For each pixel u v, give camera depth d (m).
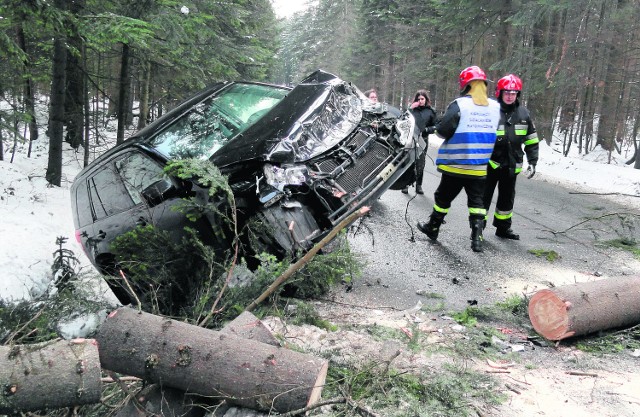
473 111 5.42
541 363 3.30
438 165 5.79
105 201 5.68
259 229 4.29
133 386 3.00
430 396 2.85
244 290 4.02
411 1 25.33
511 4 16.95
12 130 8.01
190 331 2.85
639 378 3.07
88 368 2.55
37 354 2.52
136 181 5.30
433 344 3.48
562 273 5.06
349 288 4.83
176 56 9.90
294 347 3.33
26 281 5.43
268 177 4.34
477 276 5.04
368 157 5.00
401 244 6.06
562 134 25.30
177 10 9.06
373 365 2.99
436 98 26.02
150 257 4.61
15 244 6.02
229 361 2.68
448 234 6.40
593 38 17.19
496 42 20.34
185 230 4.65
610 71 18.31
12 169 9.42
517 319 3.99
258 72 14.29
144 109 13.79
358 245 6.07
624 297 3.63
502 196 6.04
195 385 2.71
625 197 8.76
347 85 5.89
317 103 5.12
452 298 4.54
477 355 3.38
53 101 8.95
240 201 4.39
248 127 5.23
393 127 5.31
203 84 10.87
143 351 2.78
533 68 17.02
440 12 19.14
